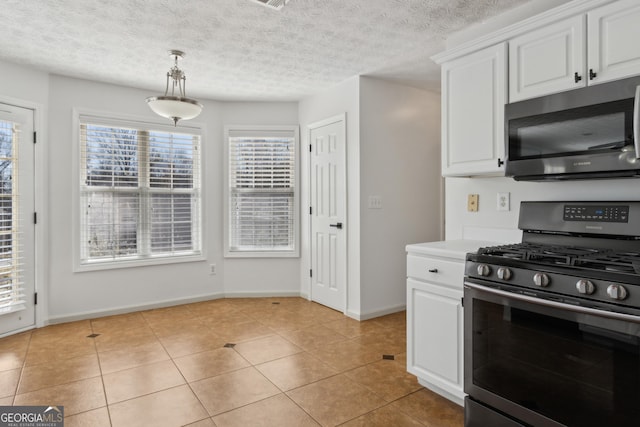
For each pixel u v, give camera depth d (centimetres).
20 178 319
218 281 441
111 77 353
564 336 148
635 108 149
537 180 205
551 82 187
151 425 188
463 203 258
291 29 257
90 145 366
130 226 389
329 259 399
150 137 399
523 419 161
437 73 347
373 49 292
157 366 256
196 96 418
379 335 316
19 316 321
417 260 224
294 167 443
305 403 209
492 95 211
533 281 156
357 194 358
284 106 442
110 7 226
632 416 130
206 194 431
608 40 167
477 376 179
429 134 407
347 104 368
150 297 398
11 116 313
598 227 183
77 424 188
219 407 205
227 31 259
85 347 290
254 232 446
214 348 288
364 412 201
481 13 237
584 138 169
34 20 242
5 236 309
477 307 179
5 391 221
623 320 131
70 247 353
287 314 376
